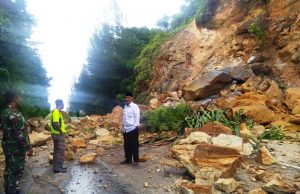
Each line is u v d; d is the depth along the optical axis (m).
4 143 6.45
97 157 9.37
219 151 6.88
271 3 15.32
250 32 15.42
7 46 16.66
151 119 12.16
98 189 6.75
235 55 15.56
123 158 9.13
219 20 17.95
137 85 22.64
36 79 20.52
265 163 7.41
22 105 17.55
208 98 13.60
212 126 9.40
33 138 10.79
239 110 10.88
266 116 10.96
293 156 7.93
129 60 26.05
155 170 7.71
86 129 13.82
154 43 23.73
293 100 11.52
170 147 9.77
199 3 23.39
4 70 15.05
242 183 6.47
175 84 17.72
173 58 19.23
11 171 6.42
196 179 6.55
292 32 13.84
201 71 16.52
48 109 22.03
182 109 12.19
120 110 15.34
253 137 9.16
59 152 7.99
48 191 6.77
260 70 13.80
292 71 13.09
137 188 6.67
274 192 5.75
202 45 18.00
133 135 8.31
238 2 17.14
